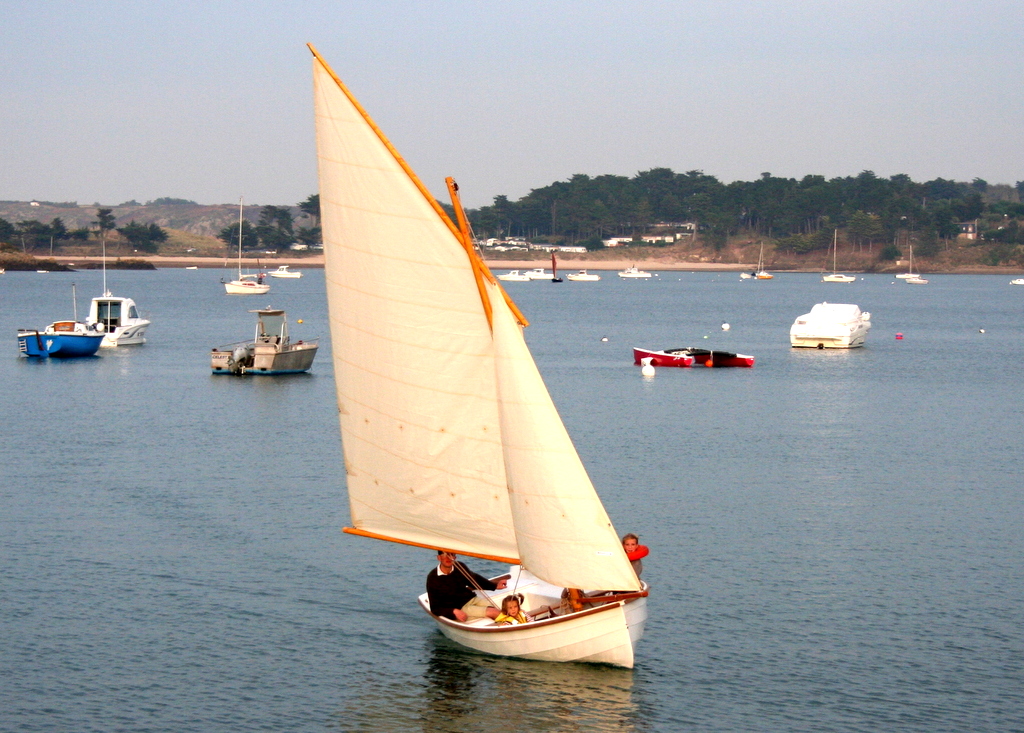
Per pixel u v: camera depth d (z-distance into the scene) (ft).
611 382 396.78
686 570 155.22
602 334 651.25
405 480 122.83
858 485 213.05
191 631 131.03
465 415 117.08
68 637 128.36
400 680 117.70
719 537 172.96
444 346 115.96
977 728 107.04
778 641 128.67
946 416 313.53
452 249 112.57
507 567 158.40
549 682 116.98
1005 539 172.65
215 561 157.69
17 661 121.29
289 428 275.59
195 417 293.84
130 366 426.51
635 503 195.72
